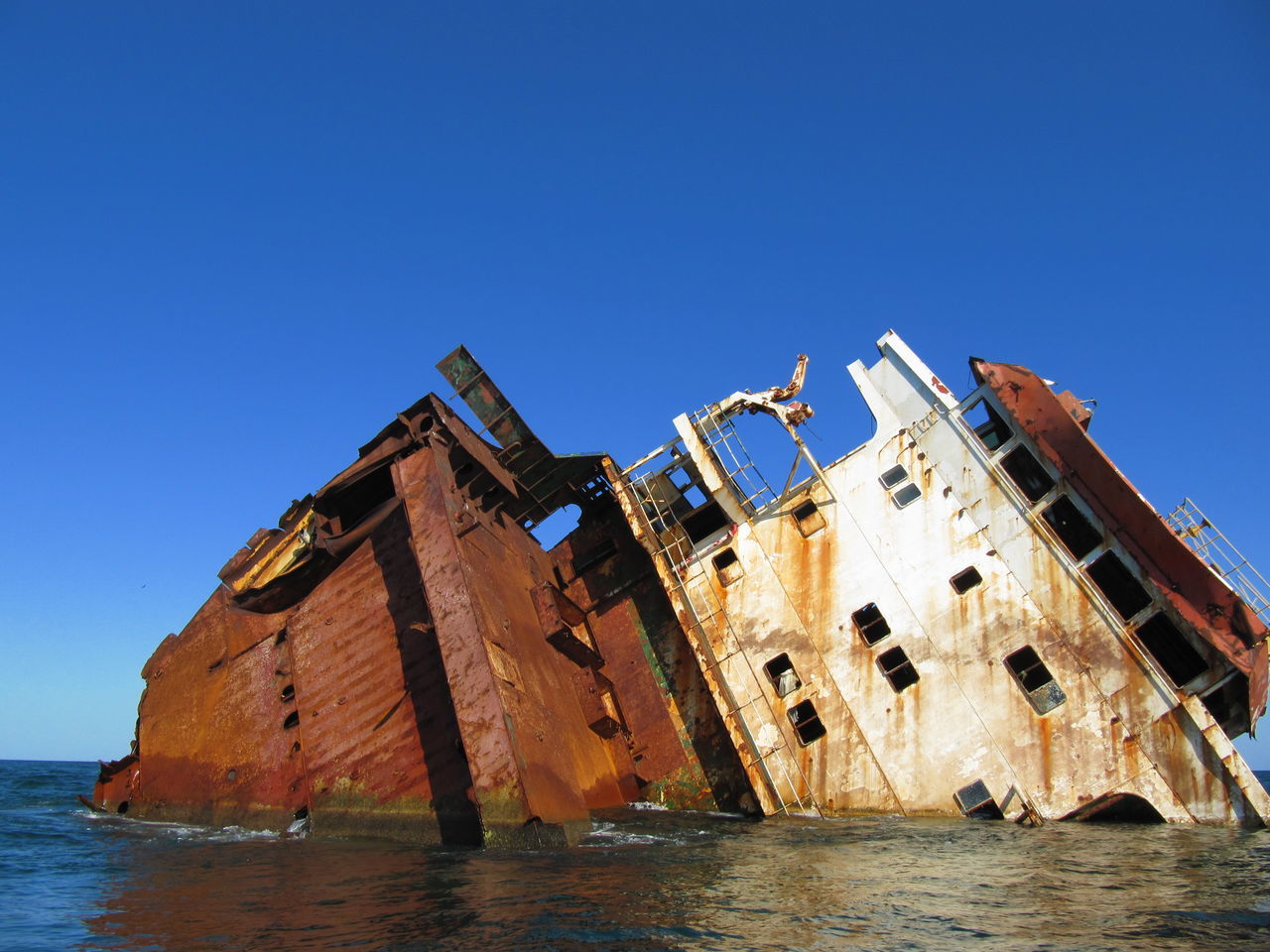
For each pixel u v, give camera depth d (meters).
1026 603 17.67
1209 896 9.62
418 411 18.38
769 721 19.06
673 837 14.80
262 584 19.38
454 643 15.13
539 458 21.77
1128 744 16.14
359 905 9.25
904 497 19.44
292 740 18.47
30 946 7.60
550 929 8.05
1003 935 8.02
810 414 20.62
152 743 20.77
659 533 22.28
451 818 15.25
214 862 12.88
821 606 19.47
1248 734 18.36
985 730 17.27
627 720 21.44
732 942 7.71
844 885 10.31
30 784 35.53
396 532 18.08
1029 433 18.06
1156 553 16.59
